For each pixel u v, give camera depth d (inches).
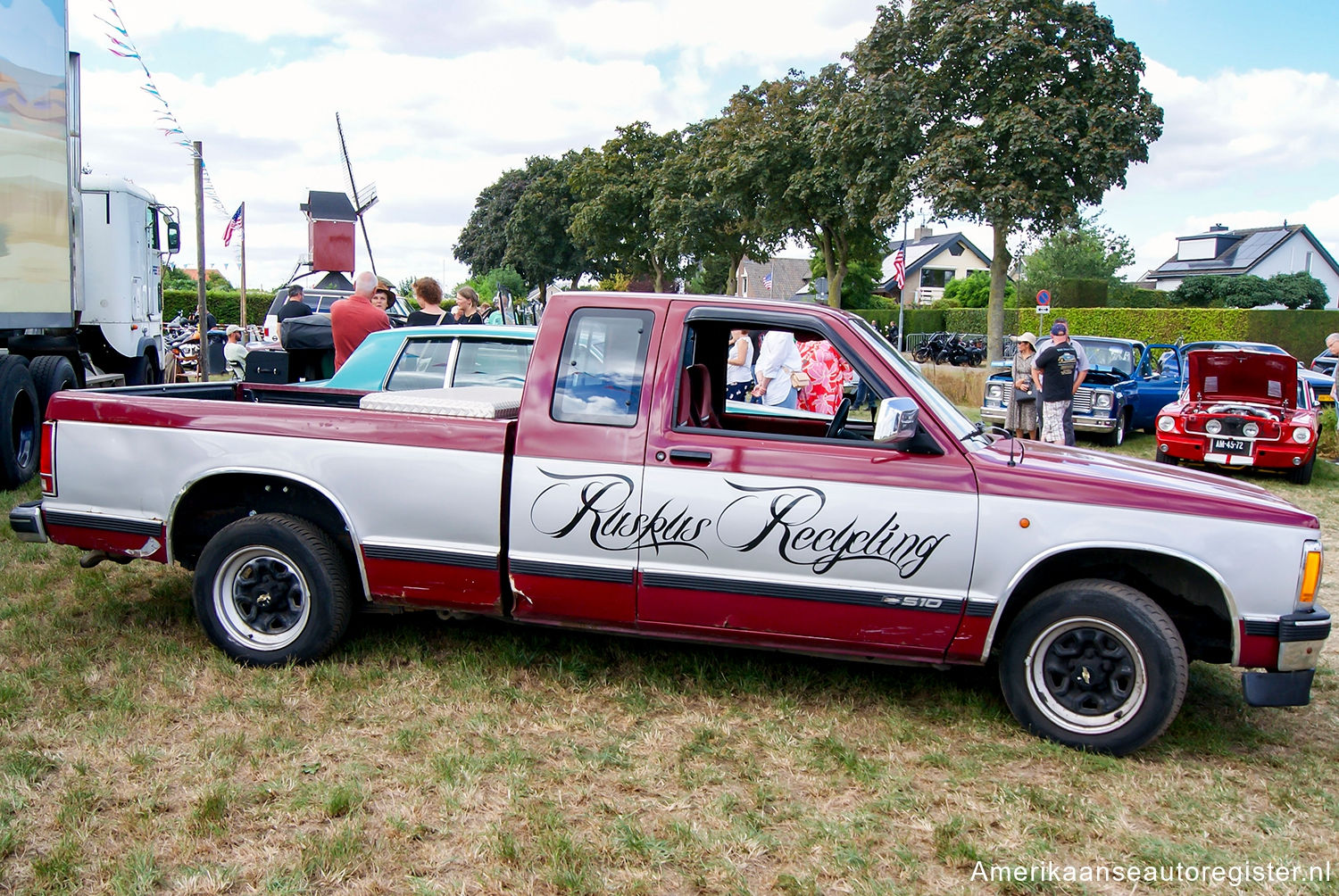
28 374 323.0
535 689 168.2
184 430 172.6
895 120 888.9
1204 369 449.1
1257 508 145.6
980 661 152.7
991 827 126.9
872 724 159.0
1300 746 158.1
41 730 145.2
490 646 186.2
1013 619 155.8
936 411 158.7
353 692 162.7
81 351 424.5
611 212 1738.4
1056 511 146.9
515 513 160.7
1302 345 1402.6
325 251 1086.4
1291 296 2007.9
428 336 272.4
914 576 150.4
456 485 163.2
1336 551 303.7
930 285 2689.5
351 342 315.0
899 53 884.0
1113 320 1524.4
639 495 156.6
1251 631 144.3
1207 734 159.2
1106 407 533.6
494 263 2859.3
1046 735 152.9
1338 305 2368.4
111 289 431.8
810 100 1162.0
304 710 156.1
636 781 136.2
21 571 223.9
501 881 111.0
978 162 831.1
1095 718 150.1
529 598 164.4
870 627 153.6
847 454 153.3
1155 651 143.7
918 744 152.0
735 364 336.5
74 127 358.6
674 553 156.6
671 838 120.9
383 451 165.9
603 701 164.7
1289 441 422.3
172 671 167.3
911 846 122.2
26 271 291.4
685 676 176.7
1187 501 146.3
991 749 150.1
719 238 1504.7
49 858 111.2
